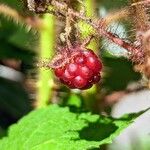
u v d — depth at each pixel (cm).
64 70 13
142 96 16
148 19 13
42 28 15
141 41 13
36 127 16
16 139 16
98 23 13
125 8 13
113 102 16
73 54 13
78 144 15
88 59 13
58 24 15
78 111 16
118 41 13
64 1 13
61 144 15
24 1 14
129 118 15
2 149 16
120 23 13
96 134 15
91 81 13
